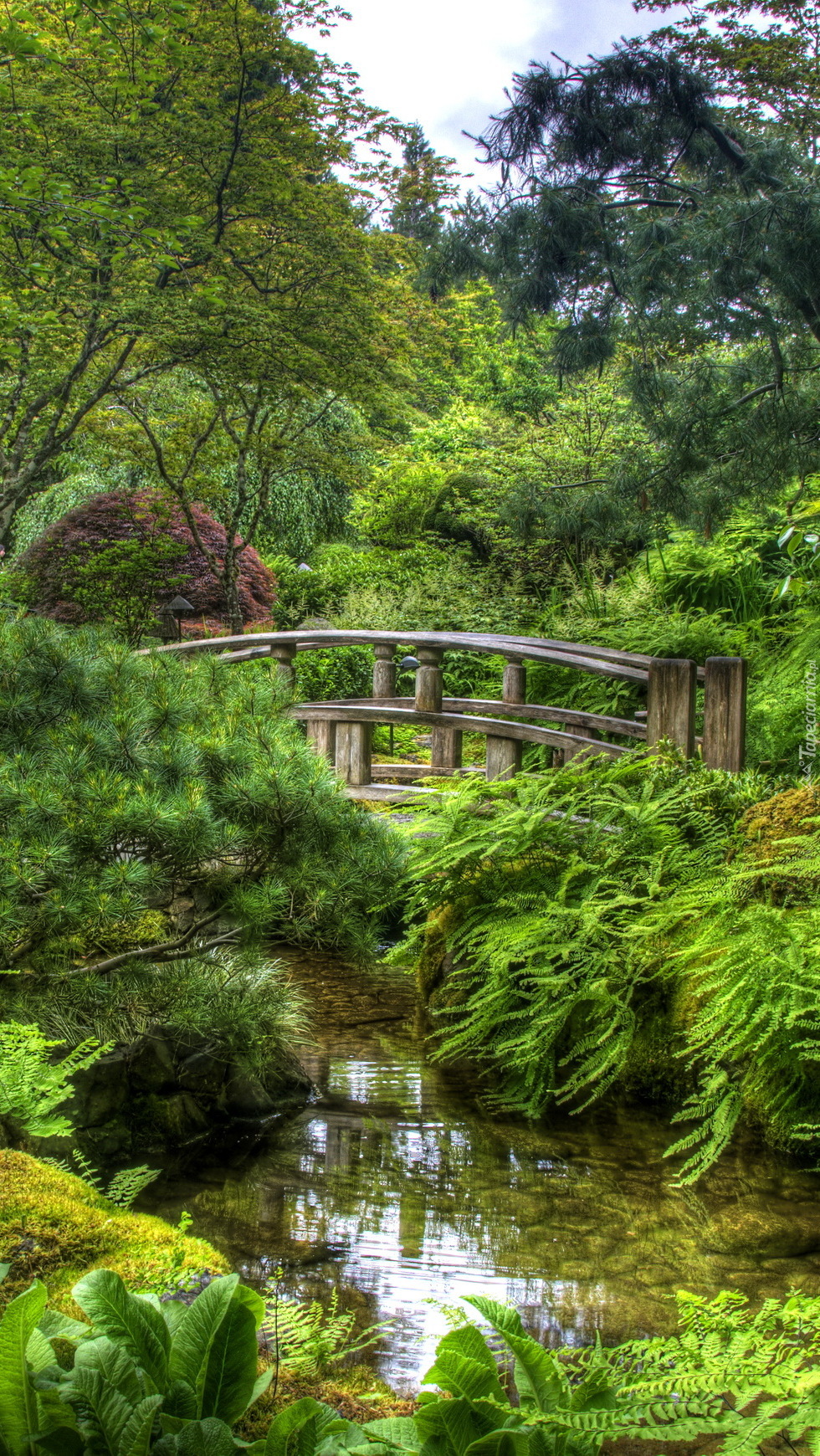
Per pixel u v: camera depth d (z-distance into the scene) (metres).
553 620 9.25
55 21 7.95
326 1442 1.31
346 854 3.47
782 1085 3.20
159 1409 1.31
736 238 5.46
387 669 6.27
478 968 4.18
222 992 3.50
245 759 3.29
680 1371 1.53
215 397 10.25
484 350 18.77
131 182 7.73
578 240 5.88
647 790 4.30
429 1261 2.52
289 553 16.22
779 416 6.11
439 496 15.82
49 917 2.81
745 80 6.18
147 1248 2.13
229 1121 3.42
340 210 9.06
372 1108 3.60
